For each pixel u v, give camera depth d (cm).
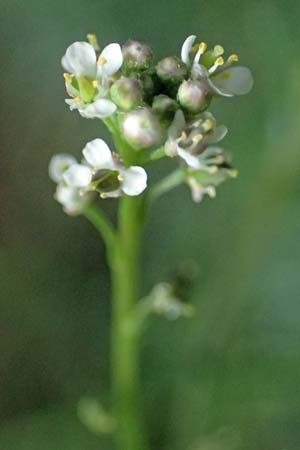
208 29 12
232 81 8
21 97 12
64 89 12
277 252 11
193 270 9
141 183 8
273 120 11
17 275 11
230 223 11
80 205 9
